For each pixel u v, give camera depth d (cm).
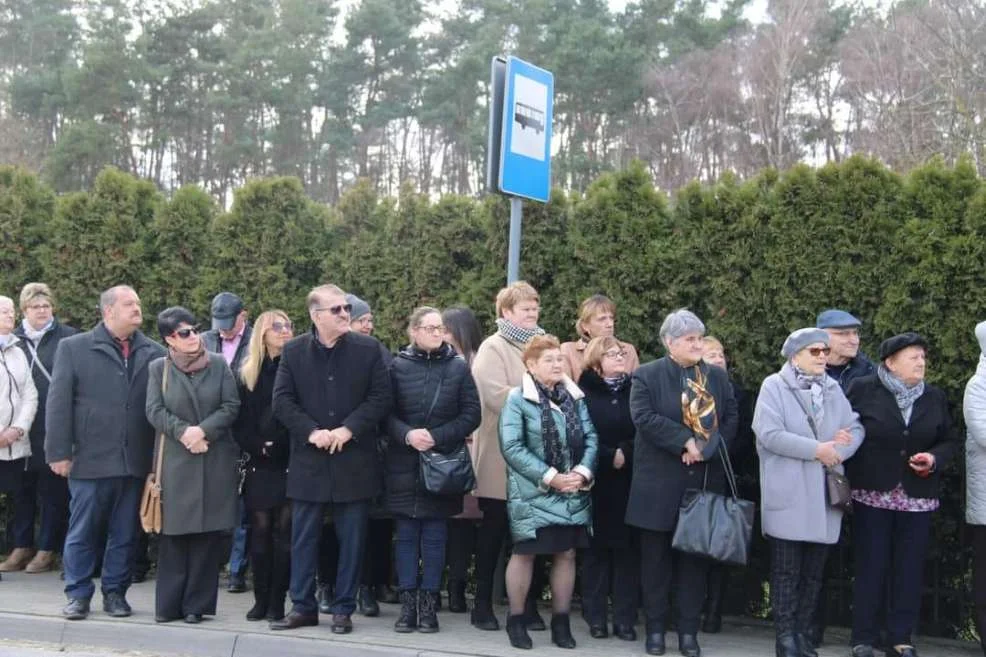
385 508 656
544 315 776
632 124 3200
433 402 633
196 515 646
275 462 666
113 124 2872
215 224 871
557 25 3027
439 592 705
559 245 777
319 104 3269
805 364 592
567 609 624
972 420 581
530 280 781
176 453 650
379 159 3325
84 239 879
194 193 884
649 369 616
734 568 718
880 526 597
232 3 3331
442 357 646
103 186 886
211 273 869
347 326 634
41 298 807
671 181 3170
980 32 2084
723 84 3138
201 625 652
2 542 901
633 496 613
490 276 792
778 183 701
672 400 605
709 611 682
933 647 652
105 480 672
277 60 3158
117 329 682
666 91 3109
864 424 599
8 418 775
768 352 699
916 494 591
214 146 3145
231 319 779
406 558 648
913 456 589
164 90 3138
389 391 636
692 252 725
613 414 652
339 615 636
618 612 651
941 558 673
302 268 867
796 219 693
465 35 3362
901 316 663
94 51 2945
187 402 646
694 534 579
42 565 828
